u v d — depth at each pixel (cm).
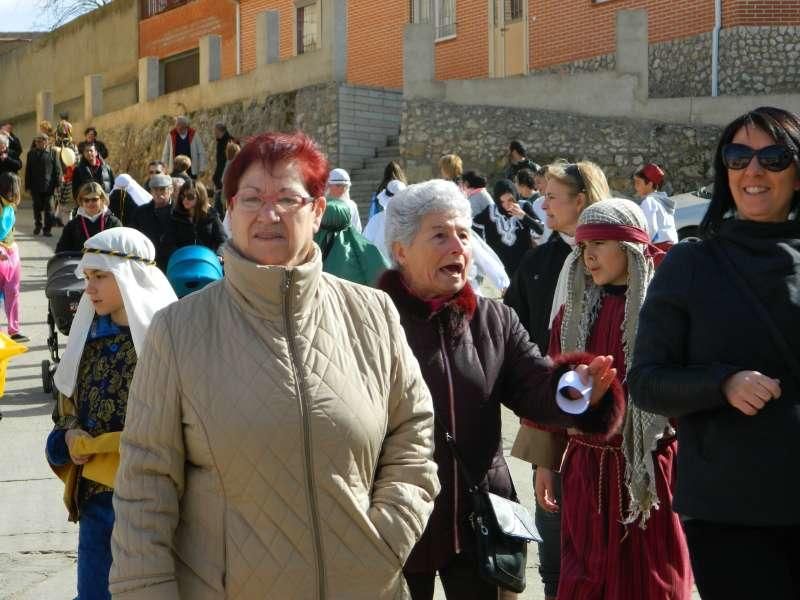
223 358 289
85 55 3494
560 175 520
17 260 1199
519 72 2248
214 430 283
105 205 1087
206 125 2431
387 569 293
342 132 2059
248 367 288
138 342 418
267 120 2233
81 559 414
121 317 432
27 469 769
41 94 3416
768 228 332
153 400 290
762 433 314
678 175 1775
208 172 2378
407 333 372
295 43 2698
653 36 2012
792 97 1745
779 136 330
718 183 347
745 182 333
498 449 377
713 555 322
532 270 533
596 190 517
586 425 354
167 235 1056
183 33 3048
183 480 293
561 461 440
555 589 460
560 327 440
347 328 306
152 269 438
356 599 288
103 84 3375
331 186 1066
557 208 521
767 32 1883
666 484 399
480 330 379
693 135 1770
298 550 283
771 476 312
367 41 2589
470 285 379
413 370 317
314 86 2117
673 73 1978
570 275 432
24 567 600
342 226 704
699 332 328
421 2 2467
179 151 2144
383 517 295
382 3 2547
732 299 325
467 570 368
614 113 1800
